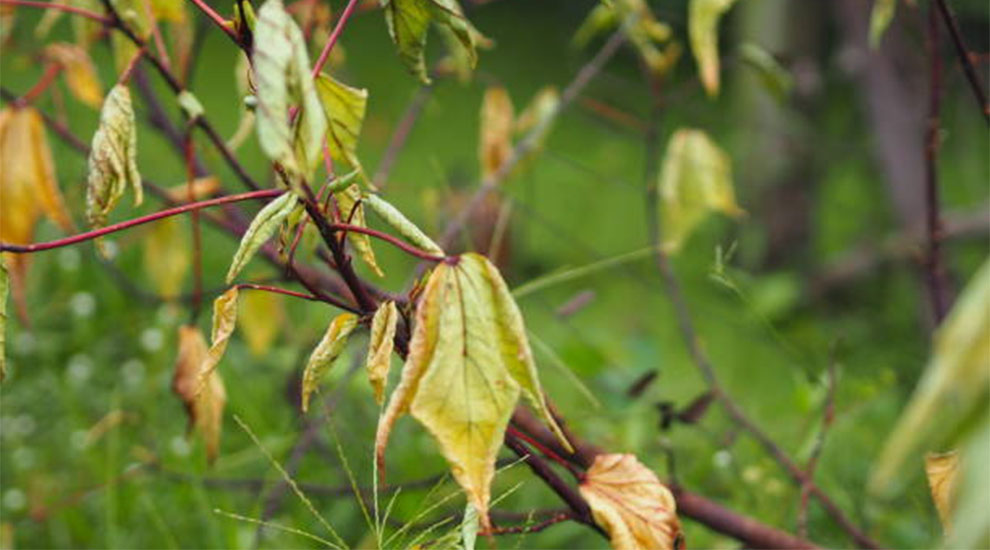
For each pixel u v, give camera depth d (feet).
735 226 17.16
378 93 26.99
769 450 7.45
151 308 12.08
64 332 12.55
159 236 8.62
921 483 7.71
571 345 9.86
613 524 5.97
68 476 10.25
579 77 8.76
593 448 6.84
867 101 15.02
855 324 14.74
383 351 5.65
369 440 9.93
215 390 7.03
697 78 8.56
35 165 7.30
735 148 17.60
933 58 7.07
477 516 5.89
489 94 8.35
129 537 9.38
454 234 7.99
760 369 12.88
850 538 7.59
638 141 21.36
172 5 6.96
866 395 9.09
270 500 7.98
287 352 10.59
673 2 17.69
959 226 14.23
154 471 9.27
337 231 5.79
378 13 32.40
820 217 19.49
